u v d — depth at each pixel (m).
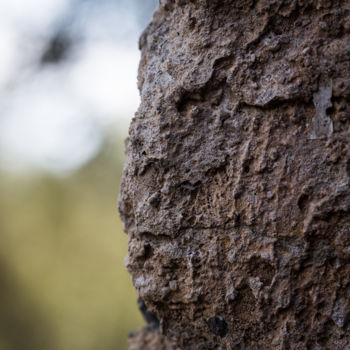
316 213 0.74
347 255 0.74
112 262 2.38
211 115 0.77
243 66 0.76
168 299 0.78
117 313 2.35
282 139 0.75
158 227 0.78
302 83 0.75
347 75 0.74
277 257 0.75
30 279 2.41
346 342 0.74
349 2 0.75
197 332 0.78
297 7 0.75
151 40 0.80
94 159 2.46
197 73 0.77
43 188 2.49
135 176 0.79
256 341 0.76
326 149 0.74
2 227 2.42
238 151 0.76
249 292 0.76
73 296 2.39
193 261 0.77
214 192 0.77
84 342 2.34
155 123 0.78
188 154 0.77
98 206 2.42
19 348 2.36
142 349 0.88
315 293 0.74
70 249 2.42
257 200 0.75
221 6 0.77
